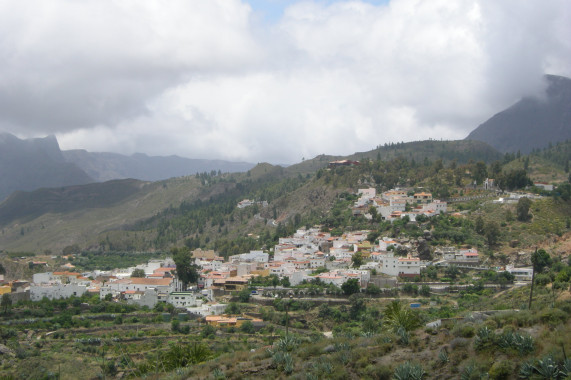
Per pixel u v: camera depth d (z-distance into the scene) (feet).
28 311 611.47
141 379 315.17
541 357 192.44
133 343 532.73
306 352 263.29
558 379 180.34
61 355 490.90
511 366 193.77
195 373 278.05
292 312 625.00
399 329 255.09
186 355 365.81
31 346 515.91
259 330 571.28
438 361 214.48
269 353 282.15
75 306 650.43
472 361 204.85
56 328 574.15
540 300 431.84
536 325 229.66
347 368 228.84
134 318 615.57
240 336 544.62
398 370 208.95
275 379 239.30
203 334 553.23
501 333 218.38
